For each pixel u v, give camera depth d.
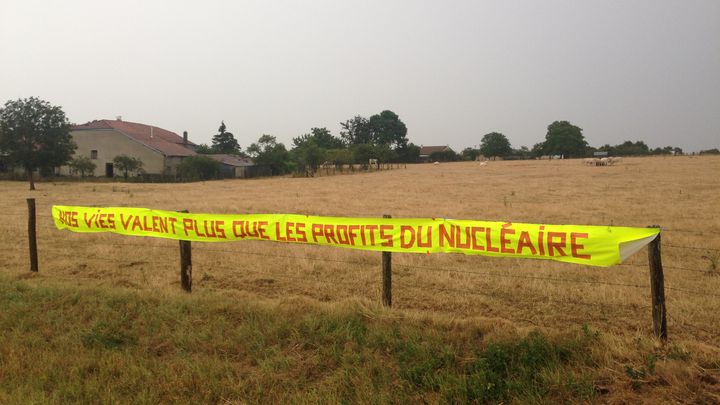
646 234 5.22
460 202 24.12
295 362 5.22
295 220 7.27
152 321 6.34
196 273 9.68
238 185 45.19
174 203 25.98
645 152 109.00
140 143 59.22
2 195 32.47
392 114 128.50
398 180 46.69
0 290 7.68
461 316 6.74
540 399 4.14
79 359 5.35
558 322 6.50
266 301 7.24
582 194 27.34
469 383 4.45
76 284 8.45
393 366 5.02
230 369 5.11
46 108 39.28
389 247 6.70
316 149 64.75
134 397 4.63
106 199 28.88
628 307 7.03
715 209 19.17
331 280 8.99
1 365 5.27
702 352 4.83
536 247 5.80
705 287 8.10
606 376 4.48
